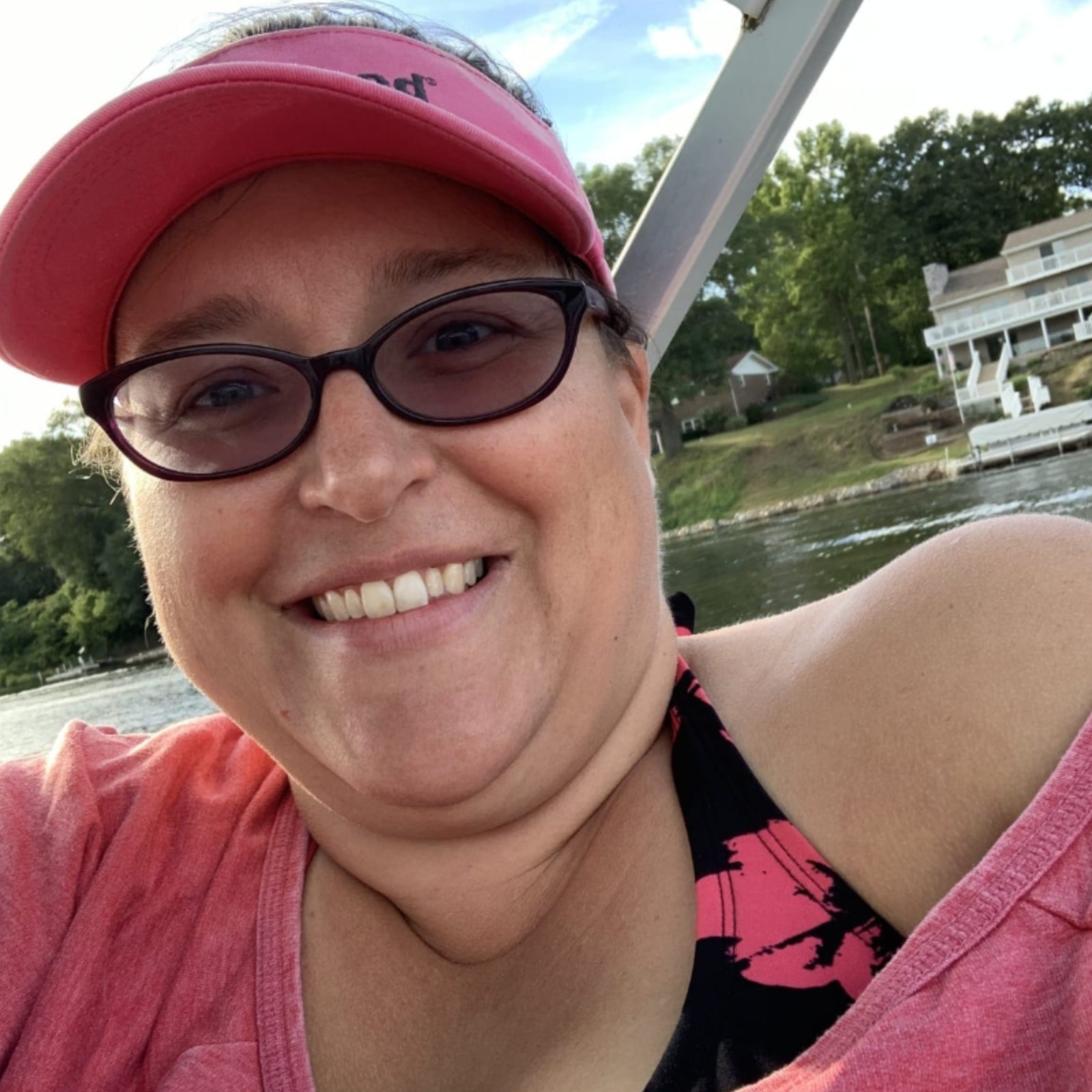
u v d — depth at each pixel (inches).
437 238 11.7
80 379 13.7
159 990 13.1
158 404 11.9
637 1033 11.2
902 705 10.9
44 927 13.2
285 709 12.5
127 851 13.7
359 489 11.1
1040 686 10.2
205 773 15.2
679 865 12.0
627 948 11.9
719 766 12.0
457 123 11.1
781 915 10.9
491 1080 12.0
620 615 12.5
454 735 11.5
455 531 11.5
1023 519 11.6
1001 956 9.3
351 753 11.9
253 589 12.2
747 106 18.0
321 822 13.7
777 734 12.0
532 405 11.5
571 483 11.8
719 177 18.6
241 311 11.6
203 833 14.4
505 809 12.4
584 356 12.3
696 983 10.9
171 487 12.2
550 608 12.0
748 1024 10.5
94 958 13.0
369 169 11.6
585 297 11.8
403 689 11.6
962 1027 9.1
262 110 11.0
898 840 10.7
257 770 15.5
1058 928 9.2
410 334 11.3
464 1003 12.8
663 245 19.4
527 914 12.8
